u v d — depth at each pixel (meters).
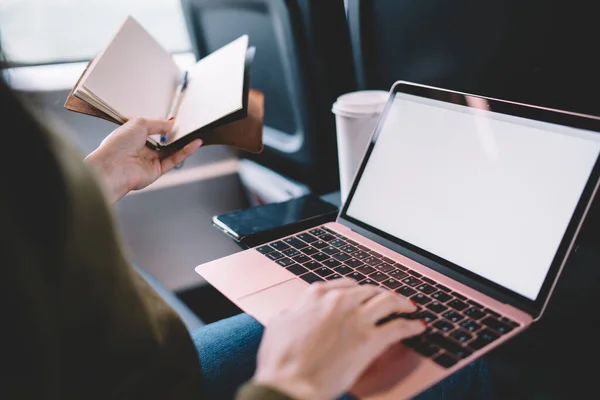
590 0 0.64
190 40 1.33
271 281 0.69
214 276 0.71
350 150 0.87
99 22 1.46
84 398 0.41
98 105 0.74
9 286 0.31
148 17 1.52
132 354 0.45
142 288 0.54
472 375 0.68
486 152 0.69
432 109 0.76
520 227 0.63
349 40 0.97
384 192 0.79
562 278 0.70
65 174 0.34
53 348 0.34
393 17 0.88
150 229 1.32
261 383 0.42
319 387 0.42
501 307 0.61
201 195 1.37
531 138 0.65
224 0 1.09
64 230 0.33
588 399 0.56
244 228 0.89
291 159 1.15
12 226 0.31
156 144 0.79
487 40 0.77
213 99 0.78
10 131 0.32
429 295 0.64
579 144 0.61
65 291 0.35
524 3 0.70
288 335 0.47
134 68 0.81
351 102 0.85
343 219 0.83
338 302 0.50
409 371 0.51
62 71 1.37
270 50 1.05
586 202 0.59
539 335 0.64
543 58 0.71
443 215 0.71
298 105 1.02
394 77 0.94
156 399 0.49
